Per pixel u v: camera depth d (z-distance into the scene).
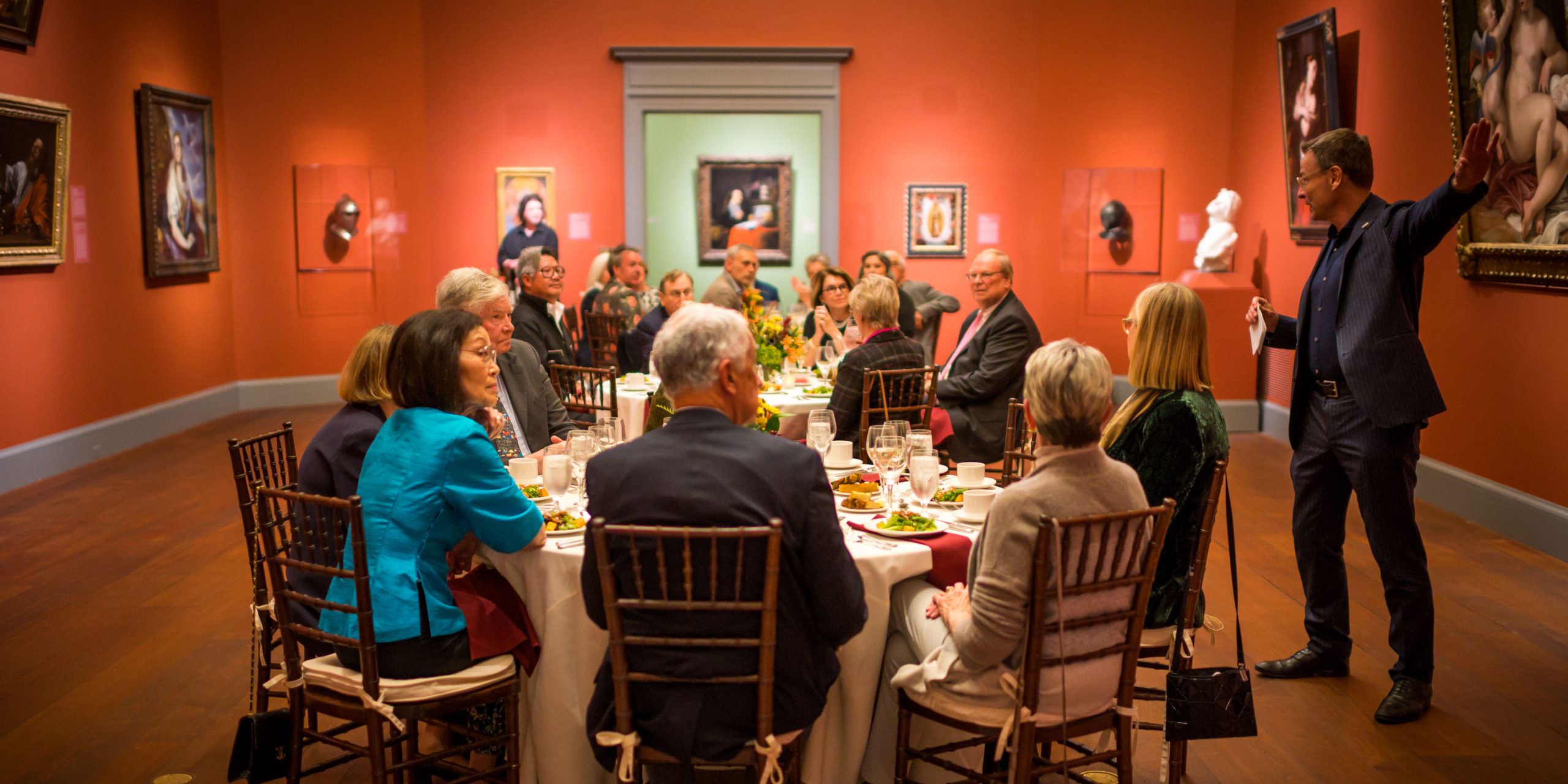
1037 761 2.67
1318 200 3.57
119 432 7.68
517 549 2.61
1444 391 6.20
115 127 7.74
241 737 2.66
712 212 10.08
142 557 5.21
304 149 9.58
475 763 3.05
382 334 2.93
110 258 7.70
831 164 9.98
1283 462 7.52
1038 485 2.30
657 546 2.15
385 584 2.53
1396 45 6.72
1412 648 3.49
